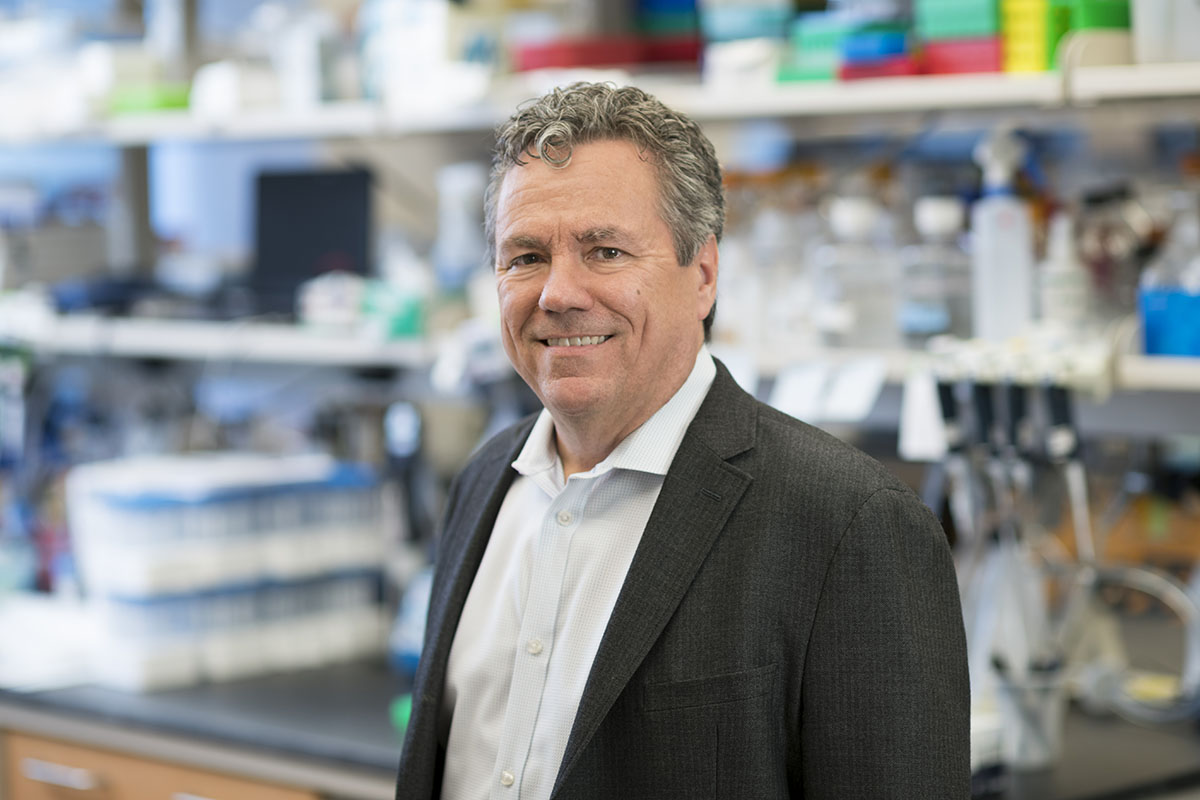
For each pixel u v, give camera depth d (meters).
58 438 3.31
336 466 2.80
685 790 1.24
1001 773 1.88
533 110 1.29
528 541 1.39
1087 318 2.11
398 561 2.77
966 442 1.97
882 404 2.53
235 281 3.12
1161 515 2.46
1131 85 1.90
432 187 3.07
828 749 1.22
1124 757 2.00
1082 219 2.23
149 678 2.46
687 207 1.29
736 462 1.30
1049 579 2.27
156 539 2.46
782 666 1.24
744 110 2.27
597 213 1.25
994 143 2.16
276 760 2.18
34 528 3.14
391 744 2.13
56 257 3.45
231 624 2.54
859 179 2.47
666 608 1.25
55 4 3.59
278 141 3.26
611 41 2.49
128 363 3.45
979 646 1.96
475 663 1.40
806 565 1.24
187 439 3.22
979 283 2.13
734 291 2.39
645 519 1.33
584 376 1.28
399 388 3.04
